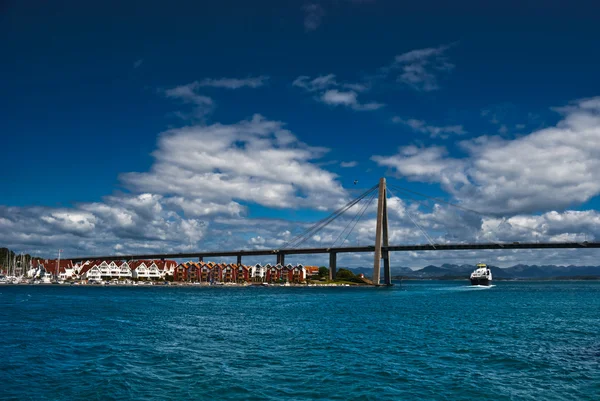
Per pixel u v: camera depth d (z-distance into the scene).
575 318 57.88
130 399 21.47
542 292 160.12
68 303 82.75
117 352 32.22
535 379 25.55
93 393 22.31
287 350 33.50
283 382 24.50
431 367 28.28
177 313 62.59
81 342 36.50
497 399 22.00
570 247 181.25
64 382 24.20
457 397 22.25
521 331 44.75
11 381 24.34
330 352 32.84
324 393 22.62
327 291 161.88
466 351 33.66
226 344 35.91
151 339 38.22
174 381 24.47
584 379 25.58
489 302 94.31
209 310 68.50
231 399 21.55
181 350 33.12
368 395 22.38
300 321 53.25
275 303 88.06
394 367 28.17
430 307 78.38
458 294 139.00
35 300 92.44
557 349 34.59
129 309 69.06
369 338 39.69
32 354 31.42
